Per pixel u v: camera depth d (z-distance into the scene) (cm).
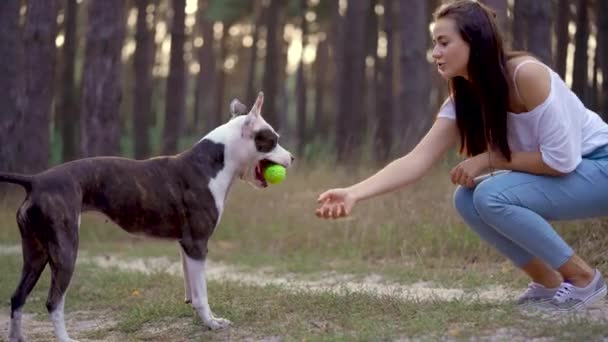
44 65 1313
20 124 1314
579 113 488
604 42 1205
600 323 458
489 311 509
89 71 1270
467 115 505
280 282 775
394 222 935
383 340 459
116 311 629
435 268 799
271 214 1079
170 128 1689
